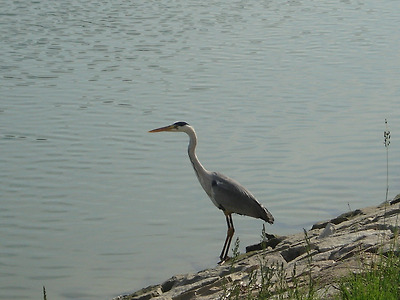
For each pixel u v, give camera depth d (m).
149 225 14.92
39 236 14.37
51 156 18.66
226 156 18.88
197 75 27.33
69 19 39.28
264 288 7.64
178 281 11.23
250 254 12.84
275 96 24.41
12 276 12.82
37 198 16.12
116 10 42.25
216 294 8.93
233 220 15.30
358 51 31.84
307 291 7.80
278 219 15.32
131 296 11.39
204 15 41.00
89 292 12.24
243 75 27.38
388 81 26.48
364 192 16.61
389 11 42.75
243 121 21.70
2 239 14.22
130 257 13.55
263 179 17.41
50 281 12.66
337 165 18.23
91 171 17.72
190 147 14.04
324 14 41.75
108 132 20.61
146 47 32.47
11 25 37.47
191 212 15.64
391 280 7.28
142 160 18.56
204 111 22.69
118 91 25.05
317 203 16.06
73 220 15.10
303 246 10.77
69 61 29.70
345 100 23.94
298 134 20.58
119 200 16.12
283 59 30.19
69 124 21.25
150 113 22.45
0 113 22.28
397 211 11.96
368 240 9.56
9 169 17.73
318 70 28.23
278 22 39.06
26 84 25.92
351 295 7.11
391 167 18.09
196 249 13.94
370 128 21.09
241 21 39.25
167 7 43.53
